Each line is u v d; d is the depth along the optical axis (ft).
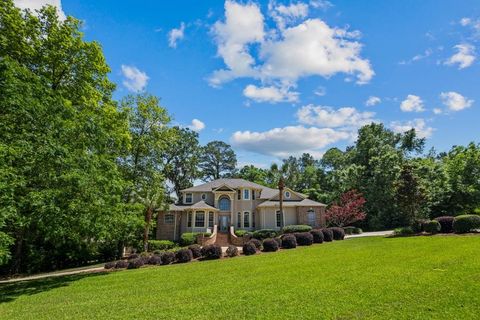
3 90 36.24
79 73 61.46
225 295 28.78
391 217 115.44
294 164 214.69
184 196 117.39
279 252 58.95
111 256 77.77
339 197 131.44
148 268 52.06
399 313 20.39
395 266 35.94
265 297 26.86
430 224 65.87
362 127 154.51
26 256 64.49
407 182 77.36
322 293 26.73
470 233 59.00
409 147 155.02
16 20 52.85
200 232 103.09
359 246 57.93
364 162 146.92
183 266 50.55
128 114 79.61
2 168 33.14
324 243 69.05
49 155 39.01
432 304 21.63
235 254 58.23
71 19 59.98
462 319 18.58
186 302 27.35
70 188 41.55
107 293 34.19
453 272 30.19
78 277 48.29
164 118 85.30
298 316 21.24
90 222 44.16
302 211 111.86
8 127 37.42
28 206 38.81
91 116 50.49
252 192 119.75
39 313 27.27
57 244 53.98
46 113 41.50
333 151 201.36
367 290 26.50
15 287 43.06
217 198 115.75
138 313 24.85
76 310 27.40
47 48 57.62
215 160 191.01
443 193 103.96
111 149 64.44
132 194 78.74
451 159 129.59
